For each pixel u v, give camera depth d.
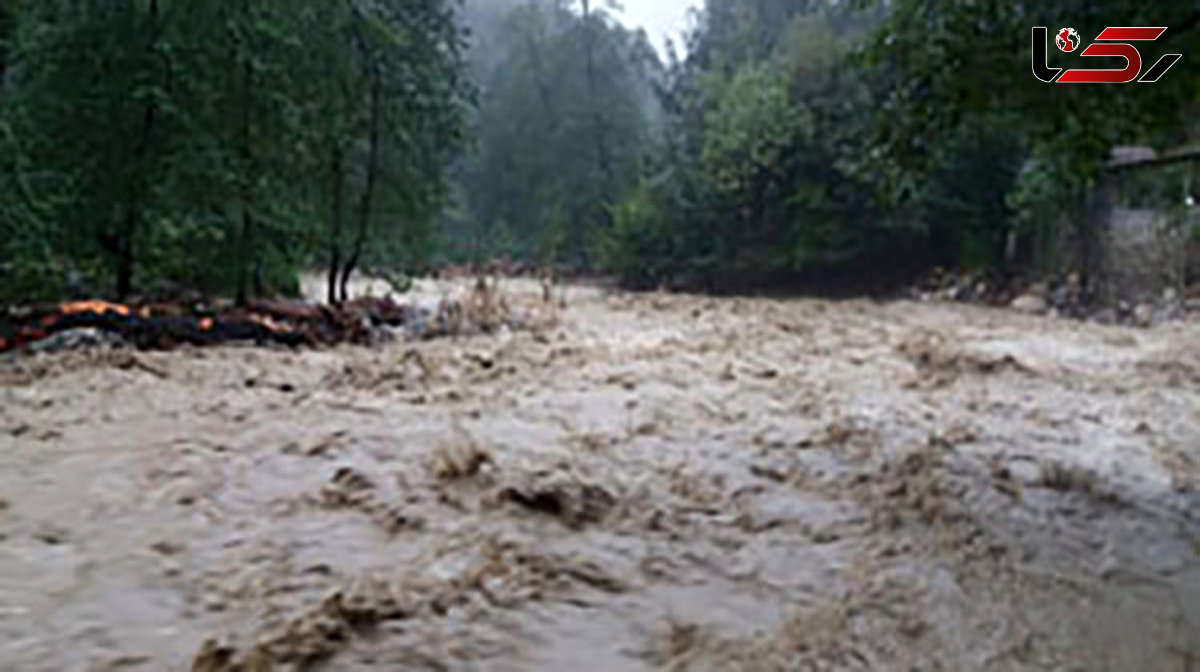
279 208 9.92
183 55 9.17
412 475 3.86
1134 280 13.74
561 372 7.12
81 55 8.98
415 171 11.45
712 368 7.52
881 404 5.94
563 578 2.75
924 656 2.32
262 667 2.11
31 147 8.44
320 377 6.57
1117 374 7.52
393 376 6.66
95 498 3.46
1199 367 7.92
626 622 2.47
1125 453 4.63
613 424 5.11
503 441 4.59
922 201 17.78
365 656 2.19
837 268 20.66
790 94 20.03
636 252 22.53
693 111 24.19
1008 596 2.72
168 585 2.62
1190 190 13.16
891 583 2.81
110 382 5.91
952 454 4.48
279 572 2.73
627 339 9.80
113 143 9.16
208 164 9.18
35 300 8.48
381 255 11.52
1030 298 14.75
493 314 11.06
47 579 2.64
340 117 10.37
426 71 11.20
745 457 4.40
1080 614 2.60
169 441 4.40
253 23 9.26
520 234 30.25
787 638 2.40
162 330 7.75
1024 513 3.55
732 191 20.52
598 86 30.86
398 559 2.86
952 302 16.53
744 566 2.94
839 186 18.98
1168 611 2.62
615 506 3.52
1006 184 17.06
